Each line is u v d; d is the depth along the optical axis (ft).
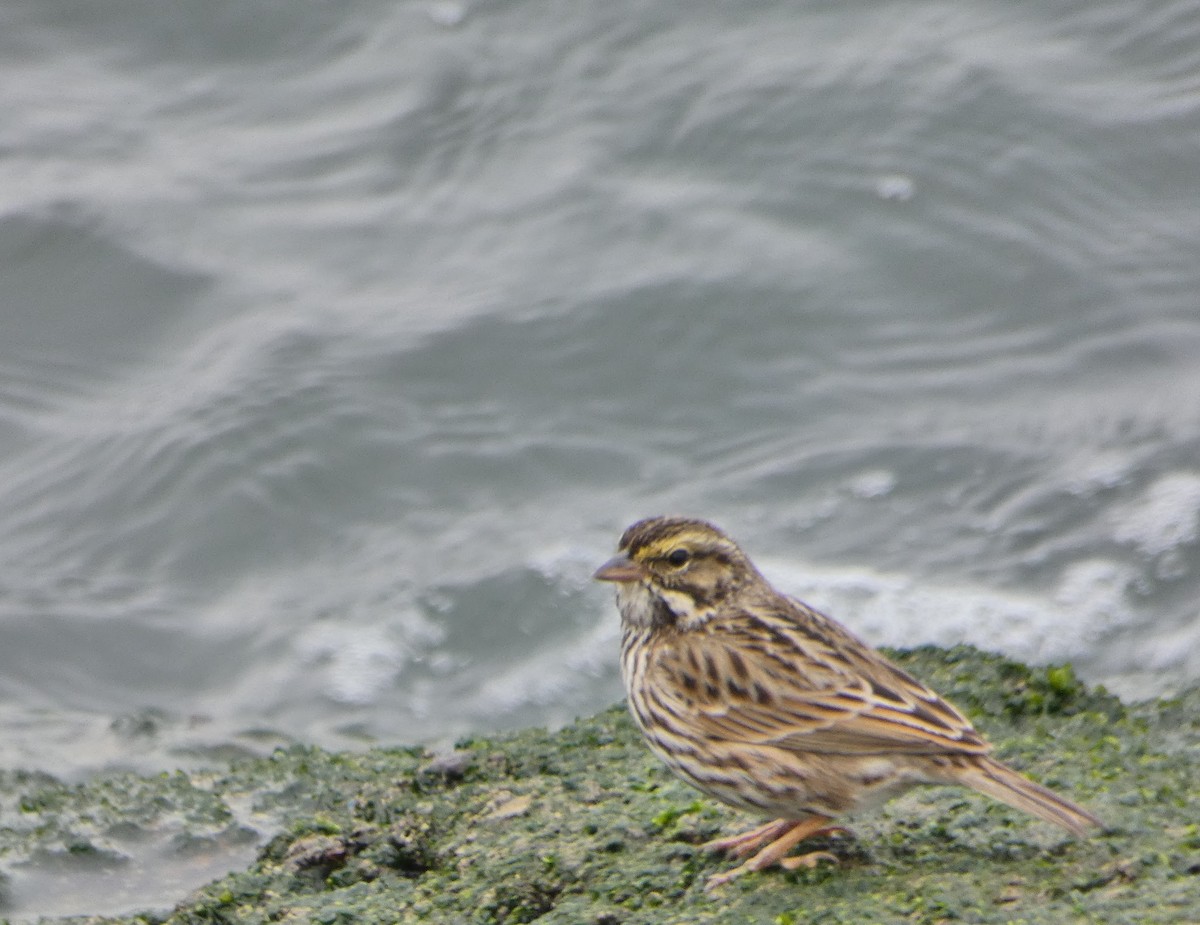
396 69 78.64
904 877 28.14
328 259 69.21
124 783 40.06
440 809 33.58
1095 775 31.73
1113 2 77.92
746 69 75.51
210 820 37.99
